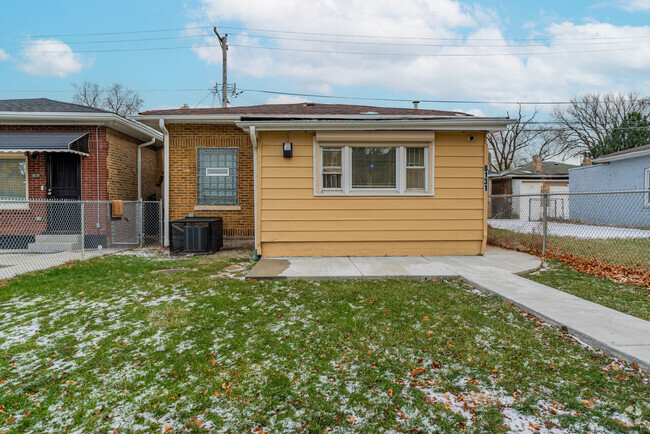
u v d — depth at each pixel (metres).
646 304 4.38
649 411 2.30
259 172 7.48
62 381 2.78
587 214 18.70
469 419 2.28
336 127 7.23
